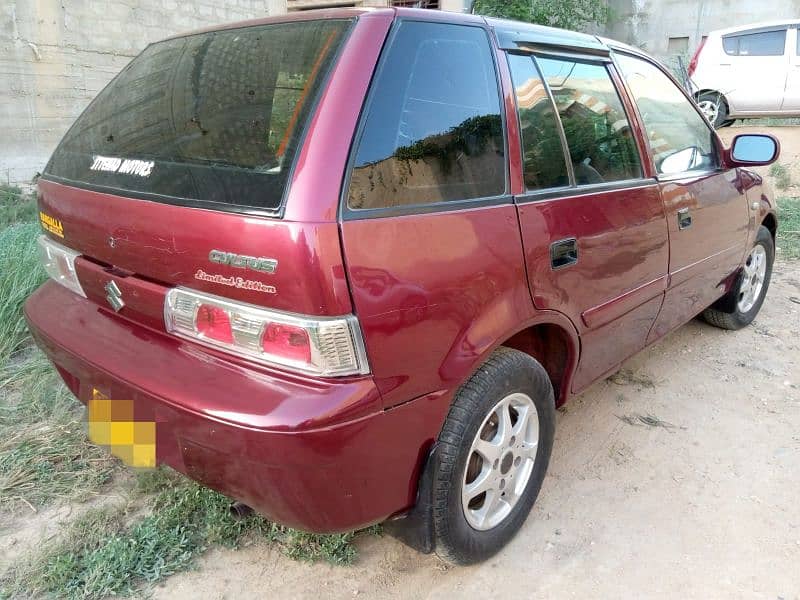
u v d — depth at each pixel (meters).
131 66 2.66
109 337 2.10
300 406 1.66
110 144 2.31
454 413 2.07
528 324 2.25
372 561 2.37
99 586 2.15
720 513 2.66
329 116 1.76
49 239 2.53
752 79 10.92
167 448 1.92
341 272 1.67
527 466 2.46
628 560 2.40
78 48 7.70
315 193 1.67
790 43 10.79
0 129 7.23
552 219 2.33
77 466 2.75
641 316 3.04
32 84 7.38
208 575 2.26
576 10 13.67
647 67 3.26
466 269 1.98
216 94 2.08
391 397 1.81
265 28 2.20
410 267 1.82
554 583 2.29
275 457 1.68
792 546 2.48
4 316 3.70
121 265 2.06
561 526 2.58
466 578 2.31
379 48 1.90
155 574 2.22
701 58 11.42
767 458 3.04
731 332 4.52
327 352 1.68
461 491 2.12
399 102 1.91
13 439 2.88
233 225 1.72
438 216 1.93
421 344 1.87
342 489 1.79
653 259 2.99
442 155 2.02
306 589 2.23
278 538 2.42
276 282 1.67
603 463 2.99
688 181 3.27
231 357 1.81
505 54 2.32
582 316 2.54
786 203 7.79
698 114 3.64
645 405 3.52
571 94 2.61
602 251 2.60
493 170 2.18
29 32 7.24
